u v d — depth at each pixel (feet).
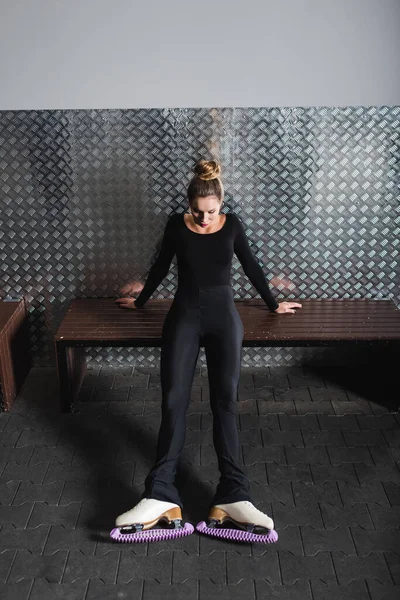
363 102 12.80
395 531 9.86
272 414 12.81
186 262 10.78
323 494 10.64
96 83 12.71
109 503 10.46
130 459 11.54
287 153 12.91
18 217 13.33
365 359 14.47
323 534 9.80
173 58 12.54
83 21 12.30
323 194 13.21
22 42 12.41
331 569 9.18
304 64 12.59
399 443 11.94
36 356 14.52
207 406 13.11
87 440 12.05
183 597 8.73
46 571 9.14
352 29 12.34
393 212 13.38
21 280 13.84
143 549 9.55
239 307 13.52
